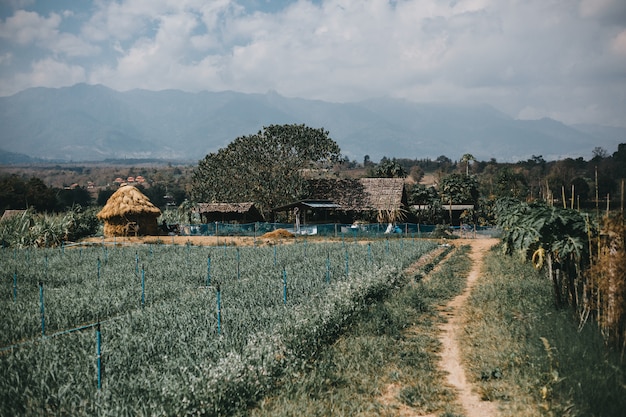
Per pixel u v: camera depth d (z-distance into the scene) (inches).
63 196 5300.2
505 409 394.6
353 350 539.5
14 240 1955.0
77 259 1378.0
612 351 432.1
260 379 440.1
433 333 625.3
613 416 352.8
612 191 518.3
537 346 490.3
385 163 3814.0
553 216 594.6
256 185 2854.3
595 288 531.5
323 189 2760.8
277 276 979.3
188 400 378.0
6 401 396.5
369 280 823.7
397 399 427.5
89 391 408.8
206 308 681.0
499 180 3038.9
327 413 397.1
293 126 2824.8
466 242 2001.7
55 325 649.0
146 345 516.1
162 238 2058.3
